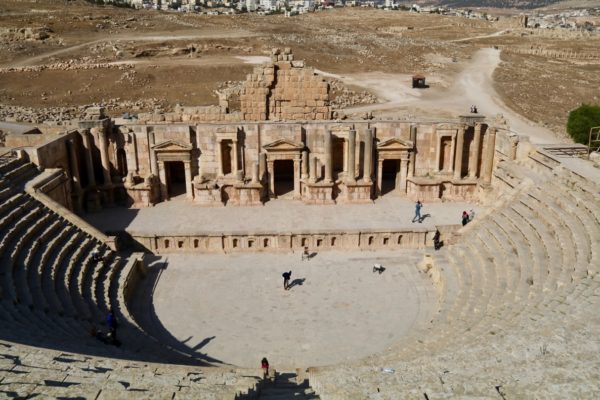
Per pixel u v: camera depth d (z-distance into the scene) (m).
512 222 33.19
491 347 17.86
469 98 94.69
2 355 16.84
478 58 140.12
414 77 102.19
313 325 29.25
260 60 111.00
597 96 100.12
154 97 87.75
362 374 17.12
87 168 43.62
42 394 14.09
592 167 35.41
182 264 36.25
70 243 31.59
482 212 36.56
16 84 88.25
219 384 16.64
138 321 29.67
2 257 27.33
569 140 67.50
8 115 71.00
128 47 112.81
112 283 31.19
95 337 23.83
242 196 44.62
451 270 33.06
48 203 34.03
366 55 131.62
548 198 33.28
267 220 41.53
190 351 26.86
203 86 93.06
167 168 46.00
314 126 44.38
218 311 30.70
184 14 179.00
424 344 23.36
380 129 45.00
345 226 40.25
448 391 14.31
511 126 75.75
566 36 197.25
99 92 88.19
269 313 30.47
